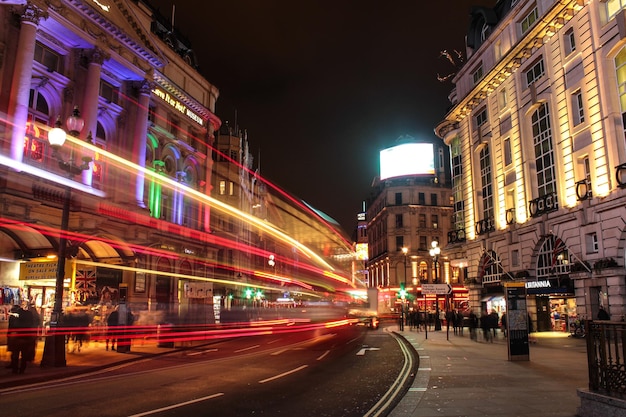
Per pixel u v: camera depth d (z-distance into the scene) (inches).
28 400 385.4
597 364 289.7
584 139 1030.4
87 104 1212.5
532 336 1066.1
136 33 1445.6
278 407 355.3
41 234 1057.5
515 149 1316.4
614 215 929.5
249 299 2193.7
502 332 1154.0
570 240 1061.8
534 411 315.3
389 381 478.9
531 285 1162.6
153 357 711.7
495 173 1423.5
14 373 516.1
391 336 1190.3
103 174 1288.1
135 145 1409.9
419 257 3004.4
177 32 1870.1
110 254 1295.5
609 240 939.3
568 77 1088.8
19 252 1104.8
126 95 1423.5
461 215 1704.0
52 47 1165.1
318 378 499.8
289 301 2979.8
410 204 3083.2
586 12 1028.5
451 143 1815.9
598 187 979.3
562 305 1216.8
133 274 1333.7
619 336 331.0
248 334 1254.9
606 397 270.5
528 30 1195.3
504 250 1363.2
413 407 331.9
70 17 1168.2
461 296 2743.6
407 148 3061.0
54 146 569.0
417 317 1475.1
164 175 1590.8
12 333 522.9
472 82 1622.8
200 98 1894.7
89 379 500.1
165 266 1551.4
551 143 1164.5
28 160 1019.9
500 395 374.6
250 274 2415.1
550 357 652.7
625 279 908.6
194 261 1723.7
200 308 1304.1
